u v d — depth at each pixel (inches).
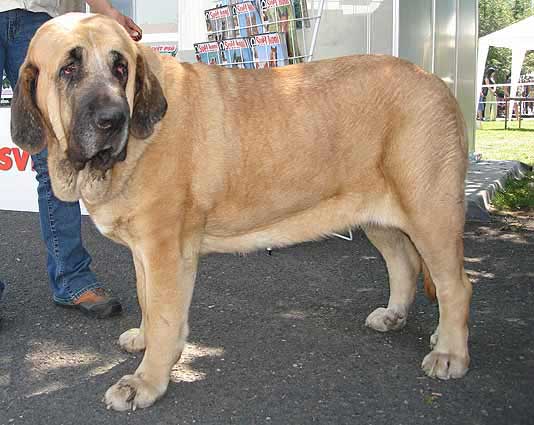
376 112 131.0
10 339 153.0
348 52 269.6
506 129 804.0
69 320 165.2
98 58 112.7
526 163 450.9
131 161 117.9
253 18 236.1
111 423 116.5
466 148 133.9
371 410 119.6
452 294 132.1
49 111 117.8
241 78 131.6
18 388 129.6
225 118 126.6
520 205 306.8
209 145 124.8
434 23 310.0
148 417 118.3
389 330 156.9
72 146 113.7
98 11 150.5
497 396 124.3
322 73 133.8
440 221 129.6
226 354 144.6
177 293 123.3
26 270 209.0
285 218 136.2
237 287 191.8
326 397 124.7
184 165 122.5
